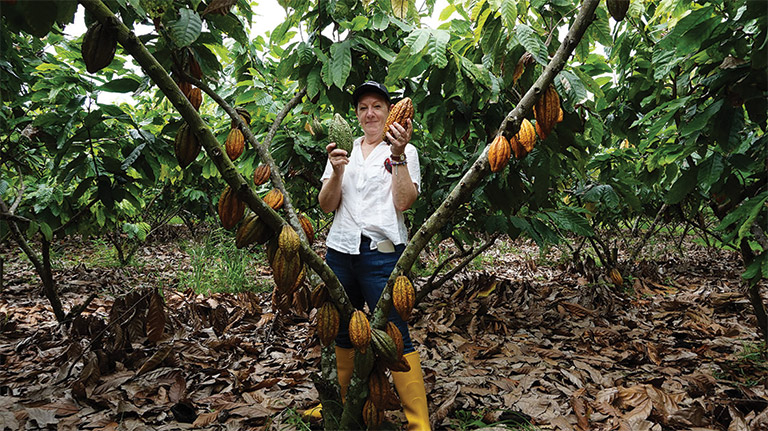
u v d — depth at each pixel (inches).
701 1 69.9
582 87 55.3
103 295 171.6
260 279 200.7
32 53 107.7
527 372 100.1
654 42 95.0
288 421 75.7
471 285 167.2
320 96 82.8
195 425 76.5
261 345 117.6
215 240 236.7
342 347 74.5
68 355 97.7
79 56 102.7
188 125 42.3
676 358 108.6
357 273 71.6
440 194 106.0
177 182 227.9
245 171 112.8
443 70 76.2
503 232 101.3
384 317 51.8
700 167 79.4
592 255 265.3
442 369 102.2
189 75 51.8
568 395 88.4
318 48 75.9
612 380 95.2
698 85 78.6
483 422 78.0
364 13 79.9
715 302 162.2
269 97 97.8
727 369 99.7
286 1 72.1
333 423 64.2
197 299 161.2
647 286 194.7
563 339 127.3
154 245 309.4
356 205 71.1
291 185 124.0
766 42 61.4
